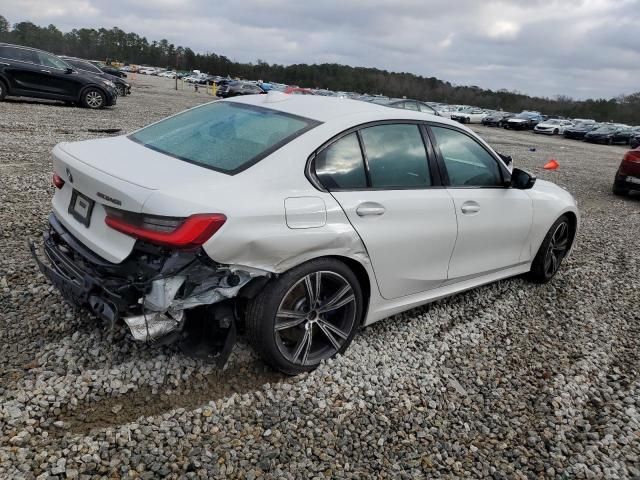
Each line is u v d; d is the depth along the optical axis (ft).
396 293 11.87
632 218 30.19
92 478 7.55
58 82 52.60
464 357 12.18
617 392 11.44
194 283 8.95
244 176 9.38
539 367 12.11
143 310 8.68
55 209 10.82
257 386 10.07
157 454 8.12
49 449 7.93
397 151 11.66
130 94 89.71
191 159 10.04
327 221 9.95
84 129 38.73
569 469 8.98
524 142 86.58
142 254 8.82
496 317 14.44
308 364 10.57
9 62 50.01
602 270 19.38
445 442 9.28
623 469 9.11
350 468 8.41
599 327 14.58
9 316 11.22
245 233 8.79
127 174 9.11
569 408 10.66
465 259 13.41
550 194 16.28
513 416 10.24
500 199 14.02
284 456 8.43
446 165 12.71
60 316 11.39
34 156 27.96
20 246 15.11
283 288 9.64
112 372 9.75
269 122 10.93
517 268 15.80
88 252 9.44
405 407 10.05
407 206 11.39
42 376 9.43
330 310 10.63
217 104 12.69
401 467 8.59
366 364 11.21
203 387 9.81
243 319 10.08
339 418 9.47
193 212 8.35
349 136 10.78
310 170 10.01
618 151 98.78
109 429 8.45
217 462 8.13
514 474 8.75
